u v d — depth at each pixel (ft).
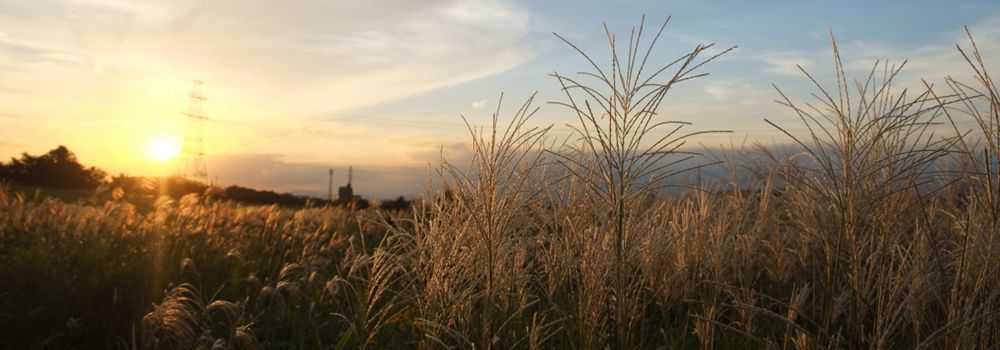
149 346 14.06
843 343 12.35
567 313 12.71
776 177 18.24
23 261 19.33
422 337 14.08
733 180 19.08
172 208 31.68
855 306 11.98
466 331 13.20
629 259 12.23
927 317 13.91
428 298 13.56
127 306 18.39
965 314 10.22
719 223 16.56
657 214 14.14
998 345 10.51
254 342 15.30
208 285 20.67
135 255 22.91
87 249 22.31
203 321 16.19
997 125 10.30
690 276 16.42
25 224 27.17
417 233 14.20
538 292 16.34
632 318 12.44
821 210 13.26
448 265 13.46
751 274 16.79
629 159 11.70
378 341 16.06
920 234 12.68
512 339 13.97
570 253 13.19
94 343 16.85
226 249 26.11
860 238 12.56
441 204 14.24
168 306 14.29
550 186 14.07
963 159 12.23
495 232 13.24
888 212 12.48
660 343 15.44
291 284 18.20
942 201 15.08
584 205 13.37
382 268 15.06
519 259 14.08
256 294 19.90
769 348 11.71
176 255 23.38
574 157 13.78
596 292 12.03
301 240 30.45
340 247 26.99
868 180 12.19
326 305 19.08
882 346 10.68
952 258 13.23
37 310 16.72
